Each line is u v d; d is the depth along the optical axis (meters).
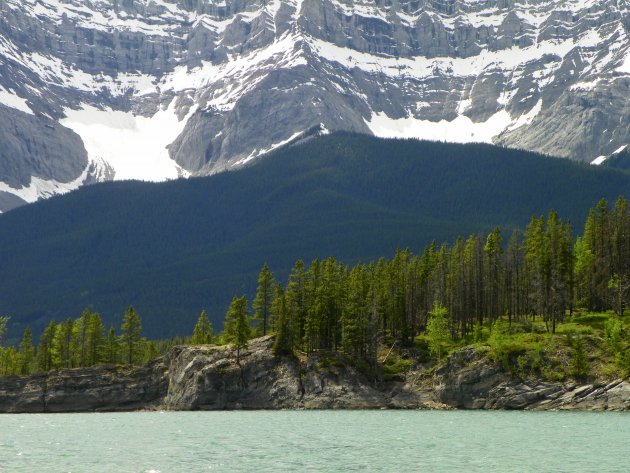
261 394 180.62
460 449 104.94
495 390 163.50
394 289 194.25
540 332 175.50
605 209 198.88
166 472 91.50
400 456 100.06
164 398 194.50
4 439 122.25
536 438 113.88
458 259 199.88
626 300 184.62
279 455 101.56
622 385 155.88
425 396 172.50
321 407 174.00
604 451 102.56
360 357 184.88
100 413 189.50
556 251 189.12
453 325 192.12
